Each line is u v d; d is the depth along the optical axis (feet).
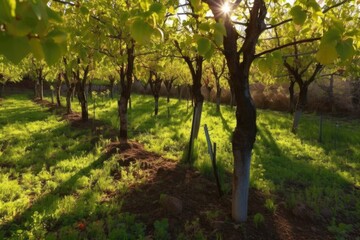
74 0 13.47
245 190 19.89
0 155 35.96
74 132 49.70
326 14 7.16
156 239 18.01
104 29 18.31
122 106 41.24
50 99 124.67
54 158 35.04
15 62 2.78
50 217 20.20
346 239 20.33
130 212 21.36
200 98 41.22
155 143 41.70
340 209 24.63
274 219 21.06
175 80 117.39
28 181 27.96
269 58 10.91
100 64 35.60
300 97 57.41
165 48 34.76
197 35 7.06
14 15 2.63
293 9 7.43
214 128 55.31
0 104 103.19
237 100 18.70
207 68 88.43
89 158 34.32
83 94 60.44
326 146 47.06
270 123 66.69
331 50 5.82
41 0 2.84
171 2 19.65
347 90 98.78
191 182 25.81
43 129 52.85
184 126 56.03
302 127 63.16
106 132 46.85
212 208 21.93
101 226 18.78
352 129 67.92
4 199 23.84
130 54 37.01
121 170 30.01
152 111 79.20
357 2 11.81
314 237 19.88
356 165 37.68
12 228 19.11
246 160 19.57
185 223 19.75
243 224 19.71
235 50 17.16
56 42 3.19
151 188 24.77
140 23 4.69
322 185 29.71
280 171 32.76
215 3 11.41
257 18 16.07
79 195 24.59
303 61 54.03
